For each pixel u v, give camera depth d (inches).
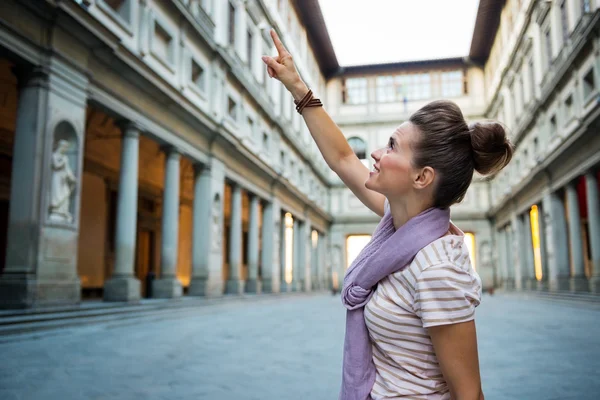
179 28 684.7
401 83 1828.2
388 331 43.6
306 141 1508.4
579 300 803.4
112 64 516.7
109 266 876.0
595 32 737.0
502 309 733.3
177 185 684.7
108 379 208.1
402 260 42.9
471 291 40.2
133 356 271.3
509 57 1301.7
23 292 394.6
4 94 633.6
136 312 508.1
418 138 44.6
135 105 574.9
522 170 1261.1
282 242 1257.4
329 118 58.6
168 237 668.7
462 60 1753.2
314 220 1571.1
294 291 1310.3
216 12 823.7
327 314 627.8
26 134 419.2
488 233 1708.9
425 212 44.1
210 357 269.7
